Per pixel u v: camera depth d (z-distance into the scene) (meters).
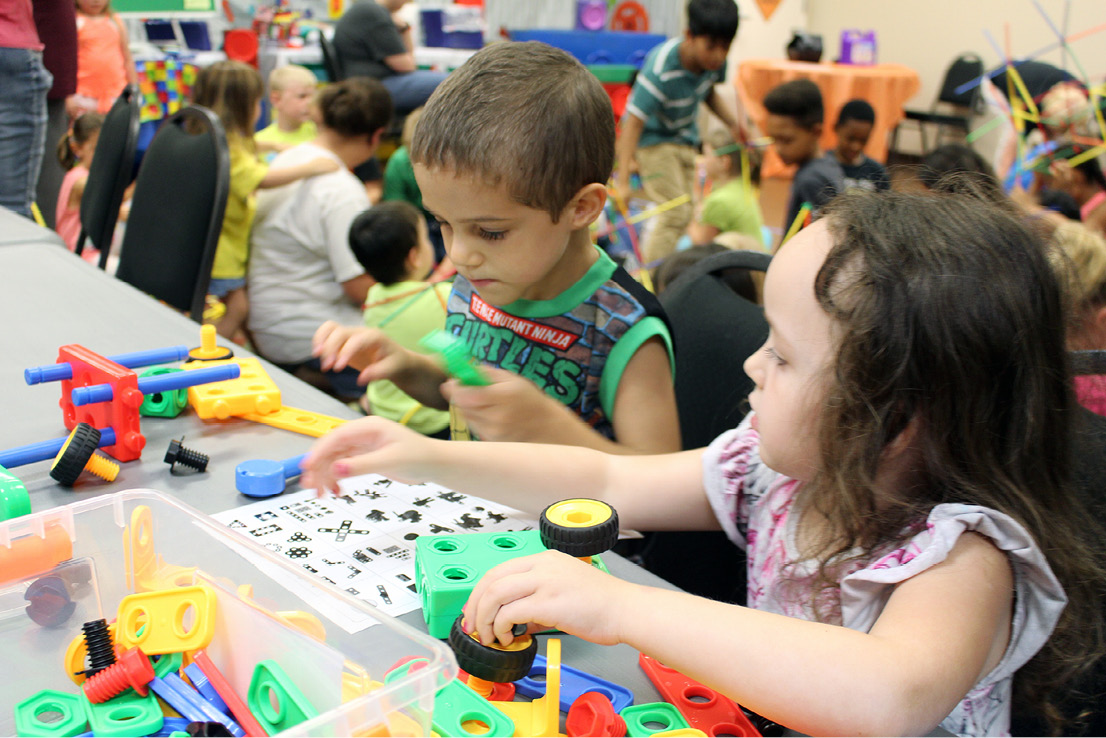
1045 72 3.47
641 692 0.56
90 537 0.60
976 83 4.46
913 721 0.49
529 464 0.79
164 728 0.49
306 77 3.00
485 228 0.85
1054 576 0.57
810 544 0.70
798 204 2.76
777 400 0.61
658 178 3.42
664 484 0.81
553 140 0.83
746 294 1.20
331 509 0.75
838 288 0.57
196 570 0.58
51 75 2.51
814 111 2.85
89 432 0.76
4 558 0.57
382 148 3.50
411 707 0.44
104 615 0.59
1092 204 2.62
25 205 2.32
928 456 0.58
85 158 2.73
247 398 0.92
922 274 0.56
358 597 0.62
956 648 0.51
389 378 1.02
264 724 0.48
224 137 1.57
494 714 0.50
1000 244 0.58
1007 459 0.59
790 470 0.63
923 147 4.98
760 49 5.55
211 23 4.57
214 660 0.53
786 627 0.52
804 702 0.49
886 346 0.56
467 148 0.81
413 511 0.75
